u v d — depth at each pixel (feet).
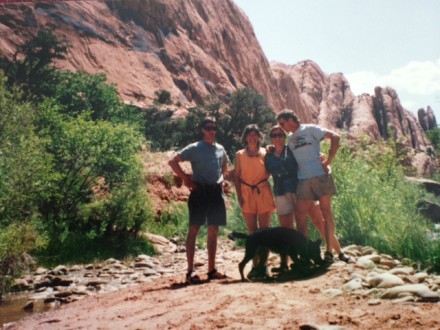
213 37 294.05
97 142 34.30
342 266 16.21
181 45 253.24
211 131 17.16
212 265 17.47
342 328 9.36
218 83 263.29
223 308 12.22
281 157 17.52
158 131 131.85
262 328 10.11
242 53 320.70
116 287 20.27
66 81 125.39
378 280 13.16
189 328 10.81
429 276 14.20
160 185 46.83
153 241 33.88
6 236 22.47
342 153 28.63
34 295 19.38
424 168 205.16
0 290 19.69
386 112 438.40
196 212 17.13
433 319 9.61
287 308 11.55
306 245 16.10
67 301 17.93
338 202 24.59
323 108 431.84
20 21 182.50
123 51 216.33
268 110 142.00
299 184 17.15
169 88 216.74
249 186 17.74
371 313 10.43
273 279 15.81
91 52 198.80
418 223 21.56
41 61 129.80
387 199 25.23
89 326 12.59
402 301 11.25
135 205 33.53
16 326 14.02
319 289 13.24
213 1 323.16
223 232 37.83
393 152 41.52
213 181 17.13
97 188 36.14
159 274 23.08
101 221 32.22
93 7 222.28
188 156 16.93
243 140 18.04
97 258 28.09
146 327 11.53
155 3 248.73
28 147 27.91
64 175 32.17
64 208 32.24
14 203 25.82
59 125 34.04
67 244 28.66
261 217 18.03
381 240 21.80
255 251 16.07
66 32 197.26
